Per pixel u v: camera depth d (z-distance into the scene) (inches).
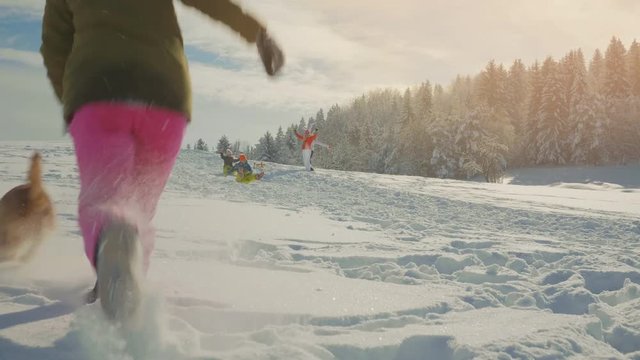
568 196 708.0
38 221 153.9
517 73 4057.6
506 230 369.4
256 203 427.5
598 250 283.4
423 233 321.7
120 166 98.3
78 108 101.3
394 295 151.8
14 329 100.7
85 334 93.7
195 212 323.6
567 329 128.3
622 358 113.4
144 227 106.1
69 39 118.6
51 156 759.1
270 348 99.7
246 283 154.0
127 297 84.8
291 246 241.0
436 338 113.7
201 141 3457.2
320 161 3572.8
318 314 126.0
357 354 107.9
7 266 151.6
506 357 107.1
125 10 108.3
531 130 3193.9
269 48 116.4
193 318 118.5
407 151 2992.1
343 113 4970.5
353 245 254.8
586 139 2987.2
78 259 164.7
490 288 175.3
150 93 104.2
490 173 2733.8
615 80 3373.5
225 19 114.5
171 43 111.6
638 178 2689.5
